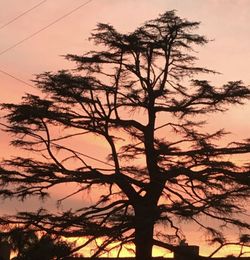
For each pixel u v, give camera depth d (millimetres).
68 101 29594
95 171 28703
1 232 26188
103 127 30781
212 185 28406
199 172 28031
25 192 28312
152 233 26359
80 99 29328
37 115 28328
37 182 28219
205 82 29906
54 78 28703
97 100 30078
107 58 30734
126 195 28938
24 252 25797
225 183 28047
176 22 29938
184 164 29906
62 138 29719
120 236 25250
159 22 30000
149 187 28984
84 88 29016
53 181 28469
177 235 26891
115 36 29969
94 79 29547
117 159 30422
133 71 31266
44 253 24891
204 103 30922
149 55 31047
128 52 30547
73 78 28828
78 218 26297
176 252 26828
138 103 31188
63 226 26016
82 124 30234
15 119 28625
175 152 29297
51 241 25438
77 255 26000
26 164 28531
